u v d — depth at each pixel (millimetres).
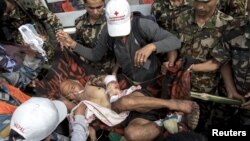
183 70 2494
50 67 3004
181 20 2939
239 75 2594
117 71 3018
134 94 2637
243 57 2514
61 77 2980
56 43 3334
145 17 2654
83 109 2664
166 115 2510
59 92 2947
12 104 2494
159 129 2441
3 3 3254
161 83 2654
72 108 2756
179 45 2637
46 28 3584
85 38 3207
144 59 2506
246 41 2465
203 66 2746
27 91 2928
